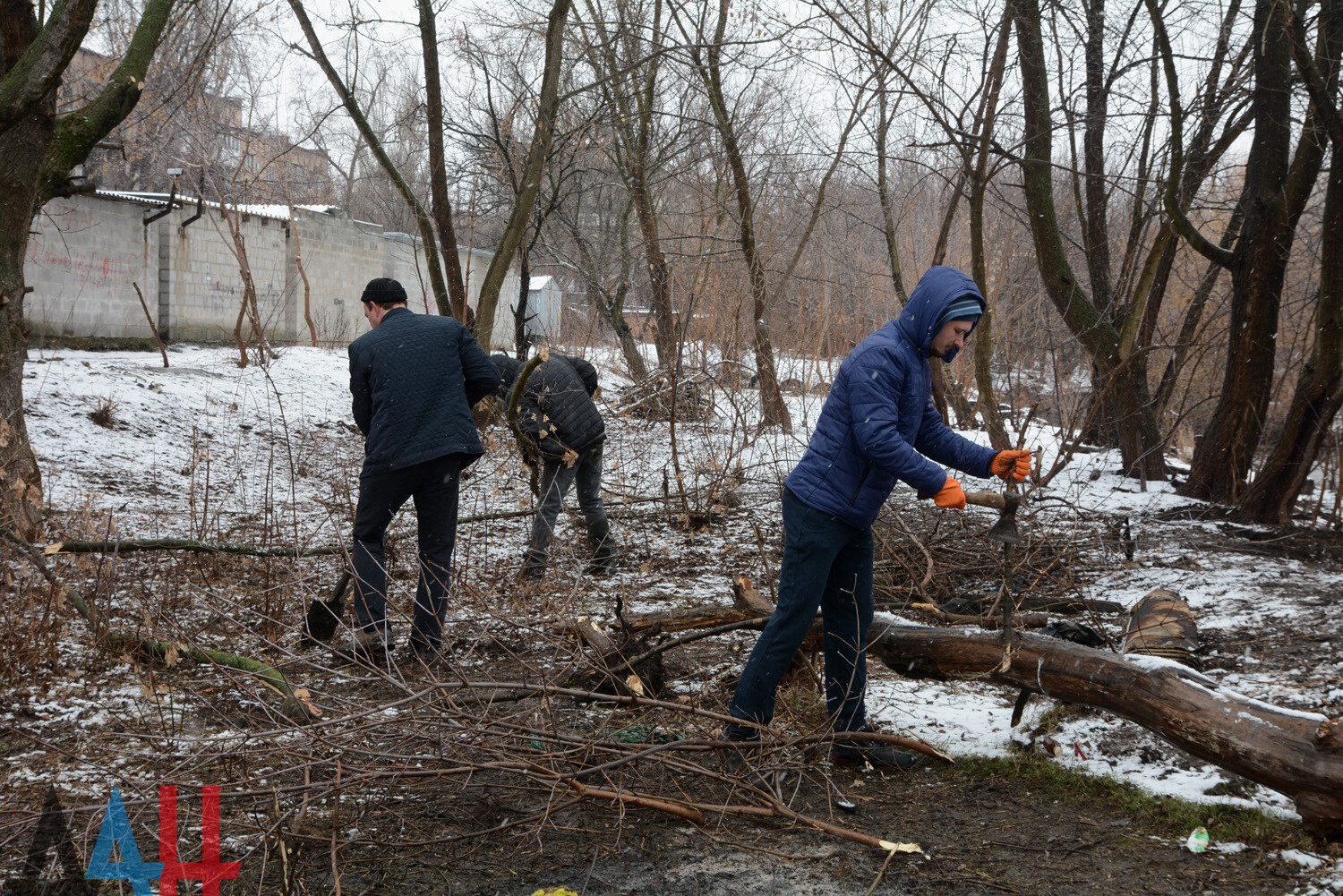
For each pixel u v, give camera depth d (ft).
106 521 22.09
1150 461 34.32
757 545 24.02
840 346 46.55
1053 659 11.17
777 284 47.78
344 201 93.91
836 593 11.55
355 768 9.82
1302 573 20.86
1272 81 28.43
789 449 31.45
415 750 10.28
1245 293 29.94
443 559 15.26
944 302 10.39
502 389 19.95
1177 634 14.55
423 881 8.79
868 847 9.51
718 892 8.61
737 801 10.51
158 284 57.00
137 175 78.69
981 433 42.19
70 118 21.83
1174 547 23.79
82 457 29.96
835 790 10.65
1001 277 49.24
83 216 51.16
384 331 15.34
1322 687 13.23
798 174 49.42
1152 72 34.68
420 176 85.92
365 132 37.91
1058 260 34.22
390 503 15.02
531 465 20.39
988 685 14.23
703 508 27.43
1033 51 32.96
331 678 14.19
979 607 17.30
